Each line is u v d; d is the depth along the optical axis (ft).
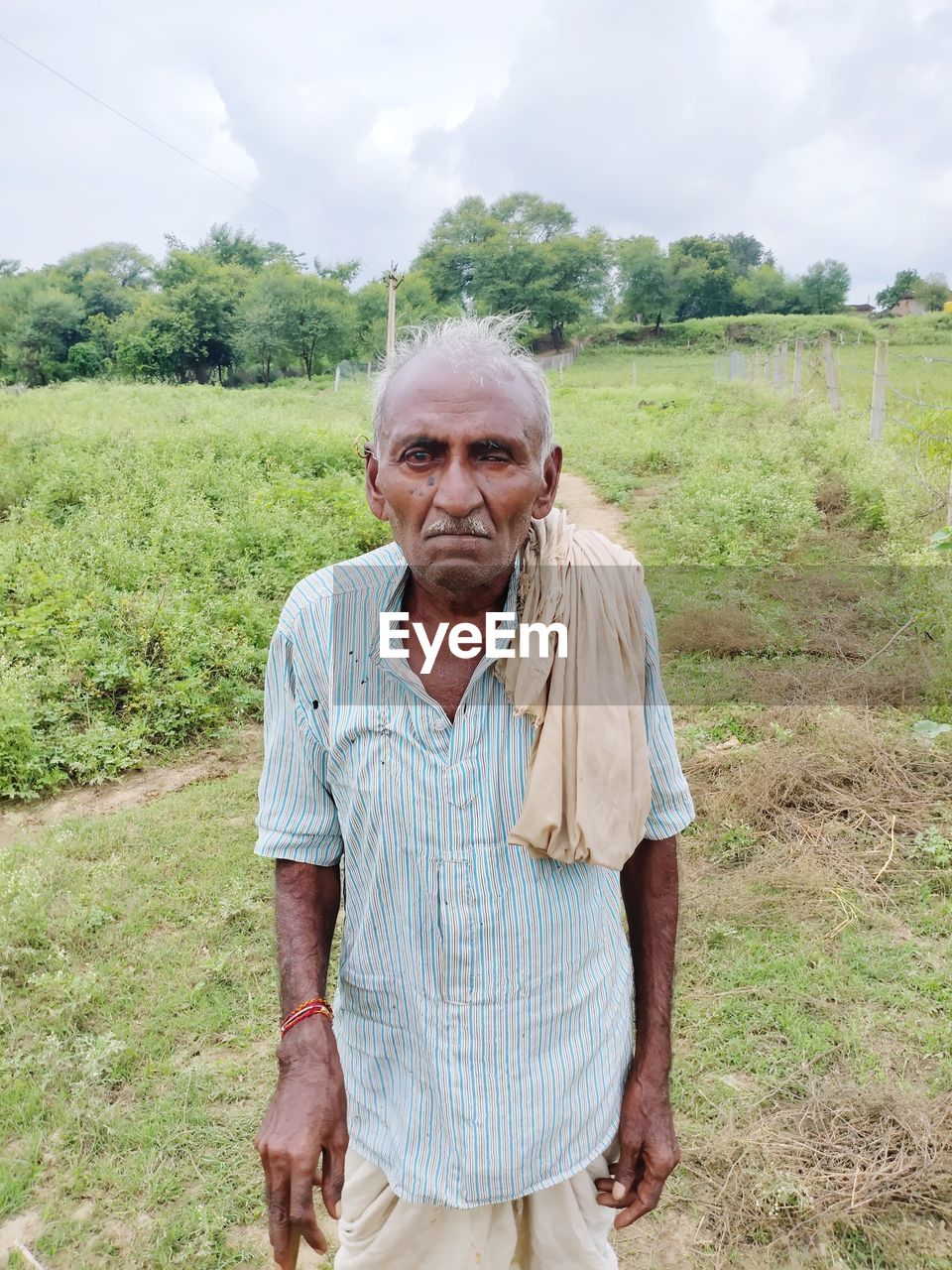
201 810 14.79
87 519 27.40
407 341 3.81
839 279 303.27
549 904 3.77
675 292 256.93
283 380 153.28
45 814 15.30
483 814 3.66
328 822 4.13
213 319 164.14
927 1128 7.89
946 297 266.98
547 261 233.96
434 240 255.50
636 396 77.87
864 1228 7.23
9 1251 7.61
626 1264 7.14
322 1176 3.72
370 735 3.72
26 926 11.35
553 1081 3.87
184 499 30.07
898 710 16.48
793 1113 8.31
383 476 3.62
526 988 3.79
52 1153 8.54
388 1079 4.01
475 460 3.41
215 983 10.65
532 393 3.56
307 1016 3.87
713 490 31.40
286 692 3.98
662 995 4.33
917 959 10.35
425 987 3.80
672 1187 7.72
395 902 3.80
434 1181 3.84
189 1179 8.22
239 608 21.65
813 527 28.66
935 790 13.84
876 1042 9.14
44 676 18.45
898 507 25.95
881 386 34.42
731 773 14.64
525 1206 4.23
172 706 18.03
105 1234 7.75
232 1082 9.24
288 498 30.58
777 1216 7.36
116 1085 9.28
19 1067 9.41
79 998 10.21
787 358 67.92
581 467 43.83
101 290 228.63
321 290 166.09
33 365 184.55
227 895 12.23
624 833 3.73
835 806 13.61
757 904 11.50
